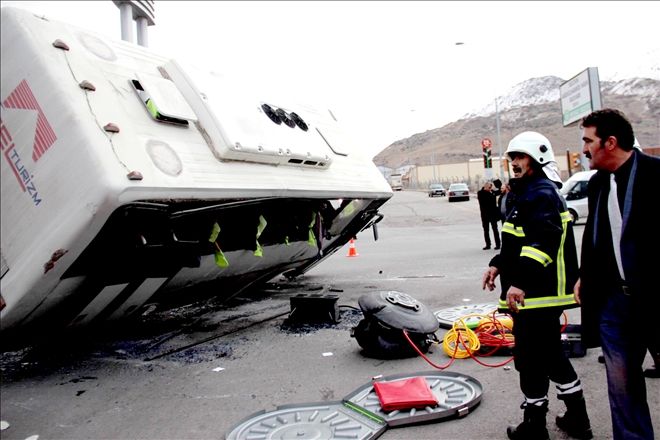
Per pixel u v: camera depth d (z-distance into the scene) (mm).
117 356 5273
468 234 18859
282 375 4605
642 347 2615
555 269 3072
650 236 2516
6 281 3914
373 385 3990
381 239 18641
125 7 7098
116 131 3980
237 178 4789
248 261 6363
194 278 5684
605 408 3625
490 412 3627
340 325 6195
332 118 7812
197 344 5613
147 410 3951
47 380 4660
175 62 5207
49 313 4387
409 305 5078
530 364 3109
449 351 4879
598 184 2729
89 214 3672
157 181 3951
